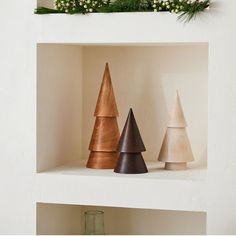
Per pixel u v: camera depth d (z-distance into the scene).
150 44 1.74
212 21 1.59
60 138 1.86
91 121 2.02
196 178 1.65
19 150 1.73
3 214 1.75
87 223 1.85
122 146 1.72
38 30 1.70
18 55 1.72
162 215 1.95
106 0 1.79
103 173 1.73
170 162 1.77
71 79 1.93
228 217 1.60
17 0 1.71
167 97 1.94
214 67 1.59
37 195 1.73
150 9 1.65
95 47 2.00
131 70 1.97
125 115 1.97
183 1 1.60
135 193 1.65
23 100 1.72
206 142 1.91
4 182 1.75
